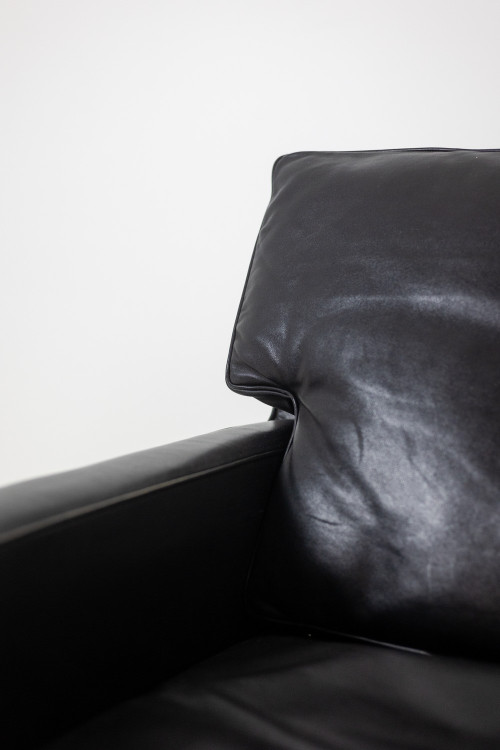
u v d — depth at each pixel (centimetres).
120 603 61
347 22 147
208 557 71
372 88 147
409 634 65
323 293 79
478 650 62
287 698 56
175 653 67
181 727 53
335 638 69
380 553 67
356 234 80
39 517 54
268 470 80
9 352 201
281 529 73
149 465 67
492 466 64
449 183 78
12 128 191
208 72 164
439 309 72
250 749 50
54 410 197
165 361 179
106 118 178
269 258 87
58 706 56
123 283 182
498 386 67
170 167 171
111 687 61
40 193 190
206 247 170
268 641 70
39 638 54
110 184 180
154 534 64
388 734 51
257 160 161
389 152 89
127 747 51
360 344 75
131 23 171
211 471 71
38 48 184
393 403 71
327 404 75
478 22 135
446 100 140
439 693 56
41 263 192
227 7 159
